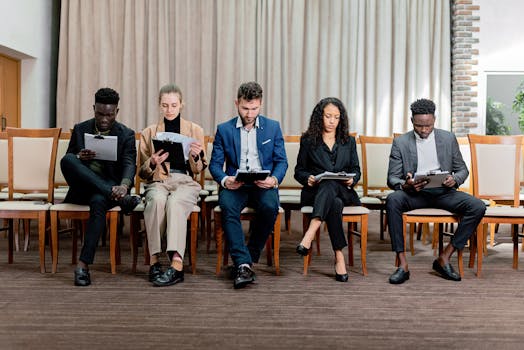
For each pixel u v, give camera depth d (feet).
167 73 22.47
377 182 13.39
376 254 12.13
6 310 7.45
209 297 8.23
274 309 7.62
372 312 7.52
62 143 13.79
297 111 22.43
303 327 6.83
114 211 9.70
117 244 10.57
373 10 22.27
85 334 6.49
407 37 22.43
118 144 10.03
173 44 22.65
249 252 9.69
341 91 22.54
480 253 9.86
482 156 11.27
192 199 9.57
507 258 11.78
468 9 21.81
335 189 9.55
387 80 22.31
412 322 7.08
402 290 8.80
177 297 8.21
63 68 22.44
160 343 6.20
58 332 6.56
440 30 22.20
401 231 9.68
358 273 10.09
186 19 22.38
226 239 10.31
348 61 22.48
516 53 21.74
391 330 6.75
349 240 10.77
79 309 7.52
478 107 22.02
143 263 10.78
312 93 22.44
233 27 22.25
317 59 22.43
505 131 22.52
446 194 10.11
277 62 22.31
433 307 7.80
